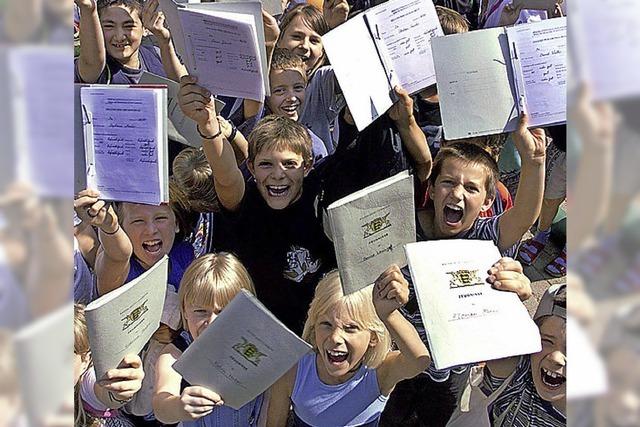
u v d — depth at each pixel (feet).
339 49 5.20
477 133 5.24
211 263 5.49
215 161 5.46
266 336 5.06
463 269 5.21
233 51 5.05
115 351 5.22
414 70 5.43
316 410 5.53
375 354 5.47
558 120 5.18
